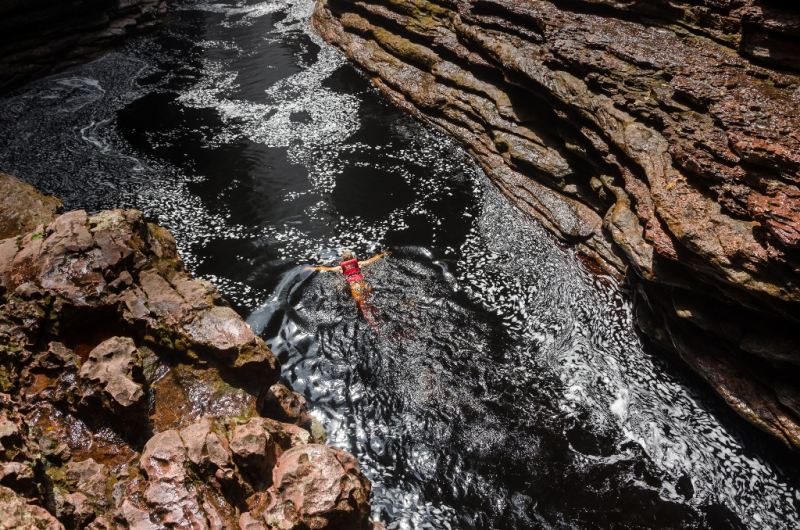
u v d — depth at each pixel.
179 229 10.05
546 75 9.62
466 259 9.07
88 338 5.26
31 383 4.84
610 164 8.27
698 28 8.15
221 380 5.25
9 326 4.95
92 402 4.73
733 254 5.68
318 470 4.29
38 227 5.93
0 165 12.06
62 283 5.19
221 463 4.25
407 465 6.23
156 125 13.77
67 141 13.06
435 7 13.74
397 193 10.84
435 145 12.36
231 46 18.69
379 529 5.02
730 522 5.68
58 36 17.17
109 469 4.57
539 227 9.66
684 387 7.02
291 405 6.07
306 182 11.30
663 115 7.51
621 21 9.29
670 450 6.34
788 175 5.48
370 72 15.47
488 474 6.13
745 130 6.11
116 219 5.72
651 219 6.99
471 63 12.18
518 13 10.83
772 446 6.27
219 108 14.52
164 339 5.23
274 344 7.64
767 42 6.96
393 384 7.09
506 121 11.16
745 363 6.19
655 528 5.63
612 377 7.20
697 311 6.43
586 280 8.54
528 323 7.95
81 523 4.07
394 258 9.08
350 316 8.00
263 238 9.72
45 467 4.36
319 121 13.61
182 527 3.94
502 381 7.15
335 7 18.28
